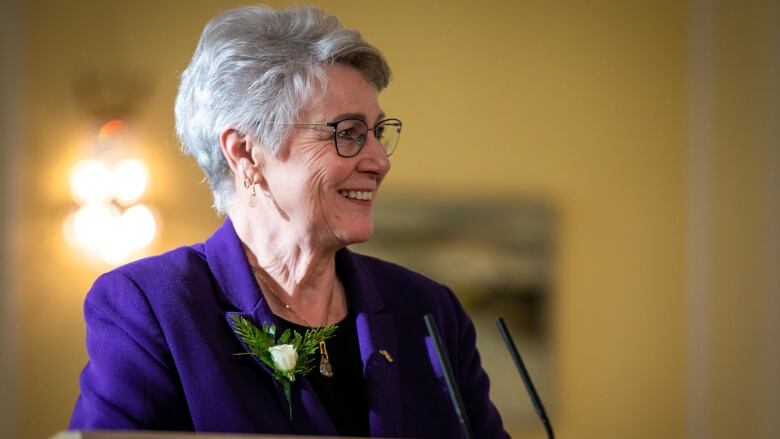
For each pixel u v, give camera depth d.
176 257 6.36
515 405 17.88
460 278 17.91
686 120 18.73
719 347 18.28
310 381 6.23
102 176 17.05
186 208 17.30
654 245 18.61
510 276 18.02
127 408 5.70
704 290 18.47
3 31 17.03
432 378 6.65
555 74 18.58
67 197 17.12
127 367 5.79
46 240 17.08
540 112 18.50
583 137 18.56
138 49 17.50
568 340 18.34
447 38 18.42
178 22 17.59
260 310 6.18
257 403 5.90
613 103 18.67
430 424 6.50
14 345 16.92
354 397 6.39
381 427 6.16
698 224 18.55
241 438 3.66
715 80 18.50
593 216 18.48
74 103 17.28
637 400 18.45
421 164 18.16
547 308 18.06
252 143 6.29
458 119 18.28
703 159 18.55
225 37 6.32
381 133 6.51
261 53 6.21
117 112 17.33
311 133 6.20
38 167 17.12
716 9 18.48
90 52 17.42
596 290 18.45
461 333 7.14
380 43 18.31
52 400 17.03
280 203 6.32
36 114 17.19
